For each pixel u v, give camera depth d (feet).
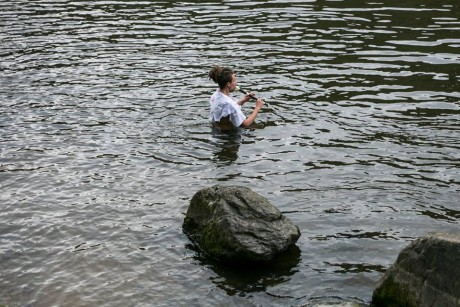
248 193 32.17
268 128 45.75
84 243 32.83
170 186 38.22
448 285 24.91
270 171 39.58
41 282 29.94
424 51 60.95
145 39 67.62
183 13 77.20
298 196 36.55
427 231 32.76
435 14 72.95
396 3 78.13
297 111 48.37
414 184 37.40
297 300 28.09
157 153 42.55
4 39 68.95
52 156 42.55
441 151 41.39
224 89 46.24
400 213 34.47
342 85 53.21
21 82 56.39
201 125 46.62
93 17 77.25
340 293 28.37
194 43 65.51
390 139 43.34
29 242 33.04
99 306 28.12
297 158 41.16
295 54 60.95
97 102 51.52
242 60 59.72
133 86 54.65
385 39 64.64
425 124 45.52
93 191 37.93
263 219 31.22
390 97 50.52
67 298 28.76
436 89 51.85
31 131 46.50
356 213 34.63
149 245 32.53
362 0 79.77
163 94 52.65
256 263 30.32
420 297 25.61
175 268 30.58
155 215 35.19
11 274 30.55
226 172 39.63
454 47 61.82
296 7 77.36
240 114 45.85
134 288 29.25
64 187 38.47
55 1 86.02
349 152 41.68
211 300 28.30
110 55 62.95
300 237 32.58
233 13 76.07
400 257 26.58
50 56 63.26
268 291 28.76
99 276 30.19
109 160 41.81
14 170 40.70
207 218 32.27
